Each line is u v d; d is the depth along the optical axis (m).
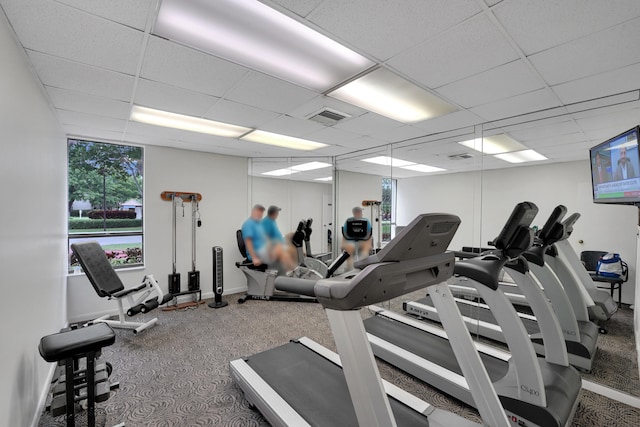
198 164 4.86
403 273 1.14
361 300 1.05
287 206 5.51
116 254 4.53
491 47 1.80
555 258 2.70
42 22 1.57
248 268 4.87
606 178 2.28
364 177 4.96
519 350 1.73
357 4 1.43
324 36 1.71
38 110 2.31
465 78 2.22
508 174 3.38
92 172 4.57
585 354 2.34
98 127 3.48
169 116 3.11
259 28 1.64
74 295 3.82
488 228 3.52
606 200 2.29
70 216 4.28
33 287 2.08
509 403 1.76
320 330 3.53
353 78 2.23
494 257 1.76
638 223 2.51
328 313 1.15
